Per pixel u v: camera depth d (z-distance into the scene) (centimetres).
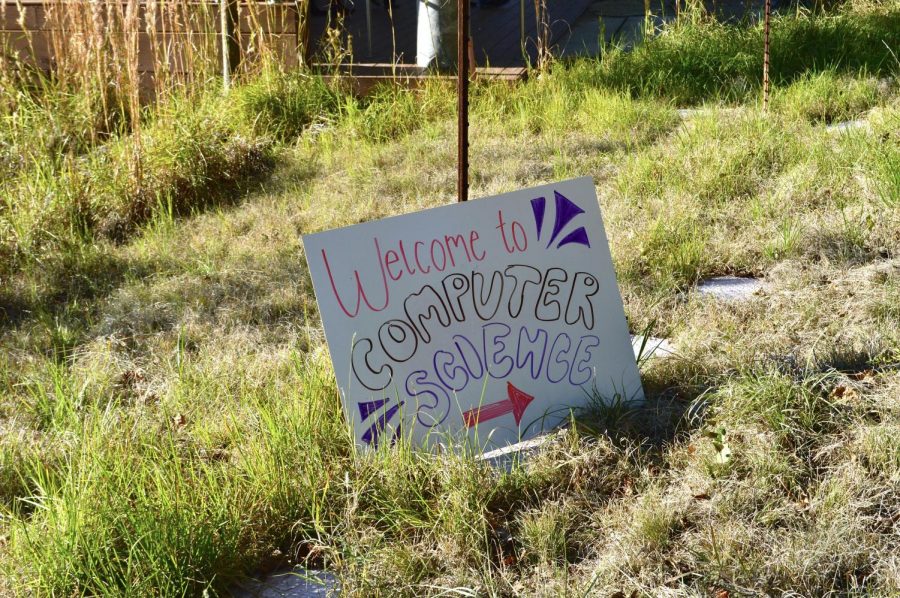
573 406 363
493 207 360
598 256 371
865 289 431
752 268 495
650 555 282
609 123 767
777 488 306
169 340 455
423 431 348
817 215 531
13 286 545
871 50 920
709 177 597
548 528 294
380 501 313
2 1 768
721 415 341
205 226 626
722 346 396
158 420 377
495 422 356
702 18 1055
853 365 370
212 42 856
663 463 329
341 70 928
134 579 282
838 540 275
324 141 777
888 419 326
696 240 514
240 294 506
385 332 345
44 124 738
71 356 448
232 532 298
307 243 337
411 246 350
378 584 280
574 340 367
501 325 359
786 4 1296
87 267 561
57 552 284
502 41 1191
